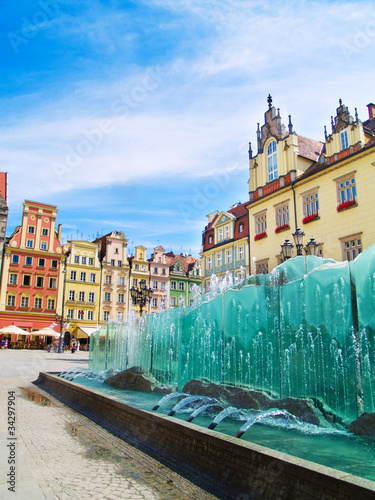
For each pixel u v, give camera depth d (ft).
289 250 56.39
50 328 161.27
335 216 82.89
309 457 18.17
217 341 37.06
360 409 23.26
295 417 25.43
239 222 126.82
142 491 15.17
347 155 81.92
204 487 15.64
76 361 100.94
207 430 17.88
